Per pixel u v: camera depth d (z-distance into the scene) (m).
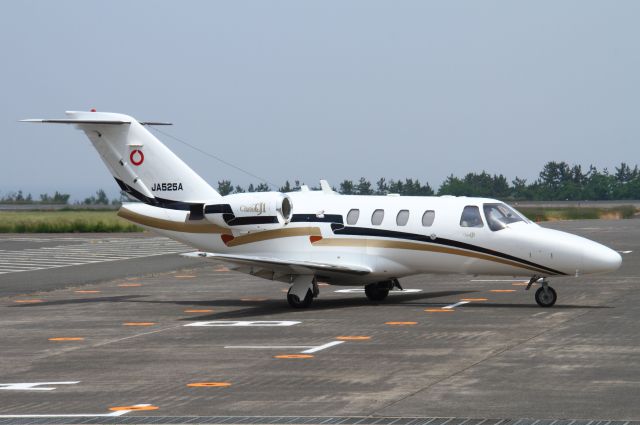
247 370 30.58
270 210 50.56
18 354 34.75
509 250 46.81
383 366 30.73
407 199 49.88
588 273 45.84
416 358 32.09
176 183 53.34
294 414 24.31
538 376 28.56
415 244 48.56
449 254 48.09
